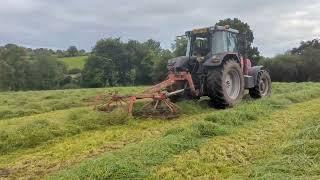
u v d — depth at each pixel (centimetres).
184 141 771
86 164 637
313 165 598
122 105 1140
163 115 1111
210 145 764
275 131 884
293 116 1066
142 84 5638
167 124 1024
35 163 721
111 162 633
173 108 1126
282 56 4272
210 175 612
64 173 616
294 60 4219
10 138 868
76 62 7469
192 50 1359
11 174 666
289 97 1450
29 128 929
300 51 4831
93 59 5612
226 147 753
